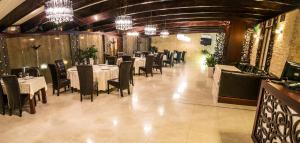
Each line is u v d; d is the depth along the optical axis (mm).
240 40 7551
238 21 7438
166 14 7051
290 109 2111
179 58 14180
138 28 11836
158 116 4266
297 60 4352
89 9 5758
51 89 6289
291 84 2404
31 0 4121
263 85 2891
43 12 5355
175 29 13258
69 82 5969
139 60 9141
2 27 5176
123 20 5551
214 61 8969
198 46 15492
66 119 4051
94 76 5676
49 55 7125
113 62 7613
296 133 1961
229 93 5121
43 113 4340
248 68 6480
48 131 3549
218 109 4746
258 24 7402
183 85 7184
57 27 6703
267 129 2711
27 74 4770
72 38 8117
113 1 5422
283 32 4840
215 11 6355
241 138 3422
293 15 4367
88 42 9242
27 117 4125
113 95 5754
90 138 3334
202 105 5004
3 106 4188
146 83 7441
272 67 5383
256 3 5094
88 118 4109
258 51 6945
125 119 4086
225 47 8273
